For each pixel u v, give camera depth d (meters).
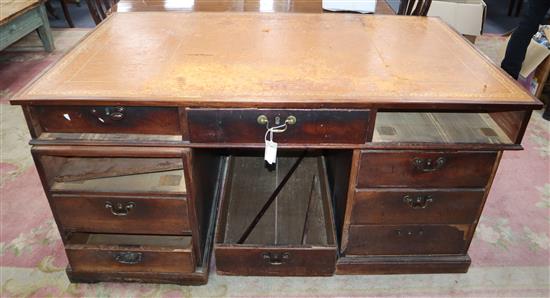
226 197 1.73
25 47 3.56
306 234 1.71
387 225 1.45
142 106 1.14
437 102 1.16
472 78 1.29
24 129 2.46
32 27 3.21
